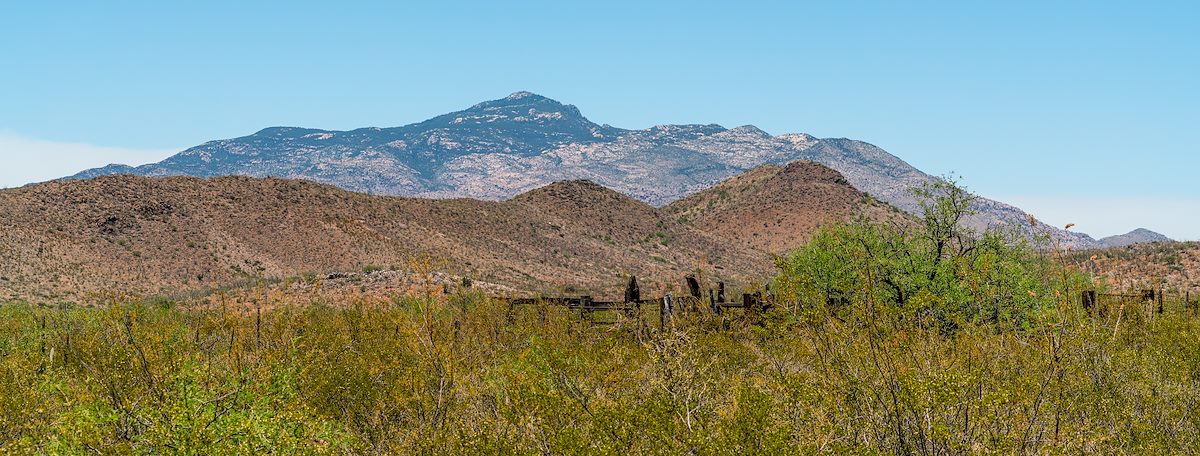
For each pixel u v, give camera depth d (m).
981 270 10.17
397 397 8.05
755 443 6.14
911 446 6.34
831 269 19.55
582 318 14.34
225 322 10.35
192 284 77.00
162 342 8.67
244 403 7.26
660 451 6.32
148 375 8.01
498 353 10.96
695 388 6.93
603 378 8.16
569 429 6.55
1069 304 7.50
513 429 6.94
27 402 7.92
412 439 7.21
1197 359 9.43
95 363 8.34
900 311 7.17
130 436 6.99
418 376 7.94
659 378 7.10
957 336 7.68
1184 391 8.40
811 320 7.27
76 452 6.73
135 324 9.09
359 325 12.68
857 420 6.54
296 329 11.12
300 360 9.43
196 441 6.64
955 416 6.39
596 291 73.50
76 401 7.70
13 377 9.17
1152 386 8.13
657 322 11.90
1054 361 7.07
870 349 6.74
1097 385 7.37
